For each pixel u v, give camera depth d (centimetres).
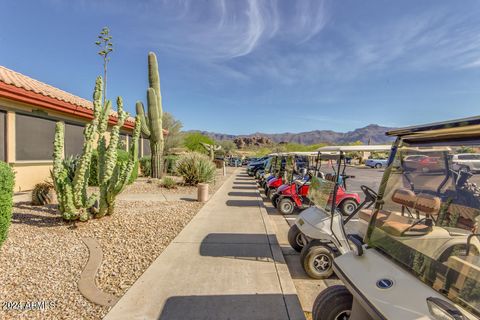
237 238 499
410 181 220
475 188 190
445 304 141
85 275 337
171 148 2650
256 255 421
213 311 276
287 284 332
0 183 364
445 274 156
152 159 1279
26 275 332
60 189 507
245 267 378
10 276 328
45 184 711
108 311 271
